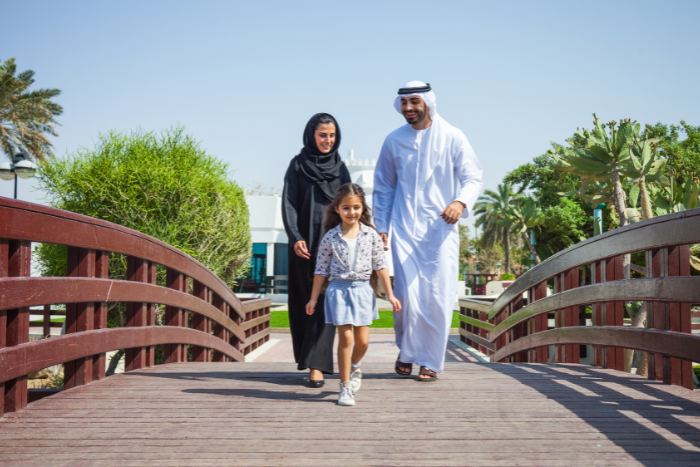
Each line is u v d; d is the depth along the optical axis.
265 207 28.48
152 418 3.03
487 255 74.31
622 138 8.09
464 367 4.75
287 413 3.12
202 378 4.24
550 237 26.03
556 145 9.30
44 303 3.28
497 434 2.72
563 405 3.27
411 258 4.09
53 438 2.69
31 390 3.96
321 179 4.07
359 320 3.39
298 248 3.88
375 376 4.25
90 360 4.00
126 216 10.05
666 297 3.64
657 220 3.70
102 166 10.24
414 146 4.21
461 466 2.30
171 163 10.61
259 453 2.47
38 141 29.62
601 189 9.85
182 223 10.39
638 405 3.27
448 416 3.04
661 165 8.41
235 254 11.62
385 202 4.37
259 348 11.58
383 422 2.93
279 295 27.59
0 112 29.12
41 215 3.23
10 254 3.10
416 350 4.03
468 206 4.07
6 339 3.08
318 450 2.50
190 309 5.88
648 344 3.91
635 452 2.47
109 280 4.08
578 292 5.07
